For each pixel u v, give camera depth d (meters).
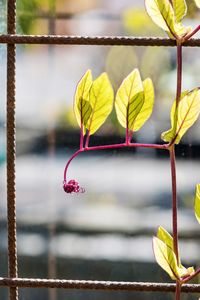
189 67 1.59
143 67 1.74
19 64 1.63
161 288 0.57
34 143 1.88
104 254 1.68
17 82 1.68
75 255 1.63
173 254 0.56
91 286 0.57
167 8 0.56
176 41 0.56
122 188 2.28
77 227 1.86
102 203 2.13
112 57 1.76
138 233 1.92
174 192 0.56
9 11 0.58
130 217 2.03
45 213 1.81
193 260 1.50
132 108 0.56
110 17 1.72
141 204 2.12
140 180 2.26
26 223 1.73
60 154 1.72
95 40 0.57
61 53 1.75
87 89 0.56
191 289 0.57
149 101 0.57
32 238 1.62
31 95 1.72
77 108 0.56
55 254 1.58
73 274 1.59
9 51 0.58
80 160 2.38
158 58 1.71
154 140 1.49
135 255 1.68
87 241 1.75
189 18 0.82
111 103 0.56
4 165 1.29
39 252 1.52
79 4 1.44
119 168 2.34
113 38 0.57
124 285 0.57
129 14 1.78
